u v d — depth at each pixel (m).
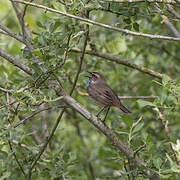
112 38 15.20
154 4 10.99
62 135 15.65
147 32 13.80
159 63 16.08
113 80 15.57
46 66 9.58
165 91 9.24
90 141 16.61
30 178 10.53
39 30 13.73
